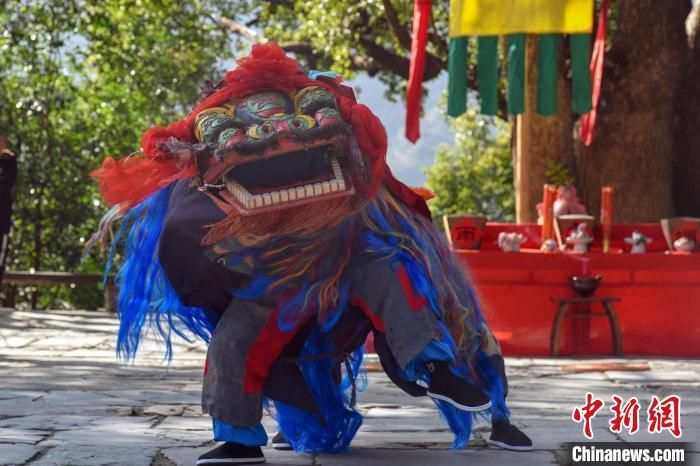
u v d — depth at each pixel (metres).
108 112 30.75
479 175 50.06
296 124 4.77
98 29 26.19
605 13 15.10
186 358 10.79
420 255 4.87
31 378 8.98
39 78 27.41
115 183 4.98
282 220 4.82
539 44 13.41
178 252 4.90
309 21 23.16
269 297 4.80
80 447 5.42
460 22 13.16
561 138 17.56
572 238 11.42
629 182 17.83
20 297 33.53
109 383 8.66
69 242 29.81
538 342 11.21
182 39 32.06
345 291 4.81
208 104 4.95
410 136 13.13
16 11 25.70
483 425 6.39
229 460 4.92
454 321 4.92
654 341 11.30
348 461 5.14
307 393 5.04
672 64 17.44
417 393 4.97
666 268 11.30
